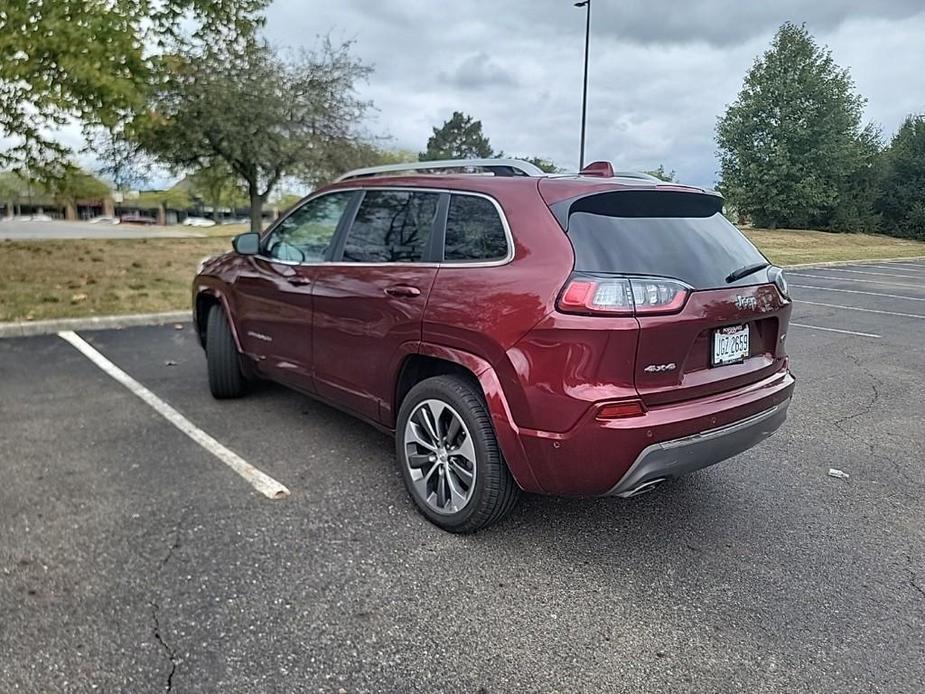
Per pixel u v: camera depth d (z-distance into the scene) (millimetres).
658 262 2900
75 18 10023
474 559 3061
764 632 2604
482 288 3020
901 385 6395
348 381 3869
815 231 36375
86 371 6047
